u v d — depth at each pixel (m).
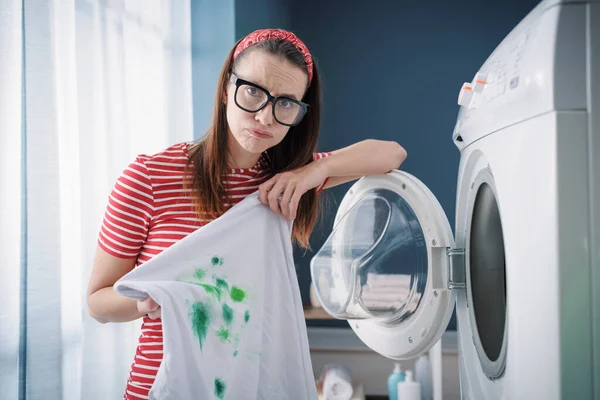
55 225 1.42
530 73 0.82
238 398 1.06
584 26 0.77
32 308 1.38
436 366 2.50
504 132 0.91
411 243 1.24
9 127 1.34
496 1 3.24
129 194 1.07
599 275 0.76
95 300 1.06
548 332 0.78
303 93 1.08
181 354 0.98
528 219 0.83
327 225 3.21
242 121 1.04
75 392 1.59
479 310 1.12
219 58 2.51
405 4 3.31
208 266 1.05
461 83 3.27
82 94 1.67
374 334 1.36
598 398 0.76
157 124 2.17
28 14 1.38
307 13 3.39
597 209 0.76
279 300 1.12
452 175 3.26
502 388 0.94
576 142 0.76
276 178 1.13
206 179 1.10
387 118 3.32
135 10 2.02
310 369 1.13
